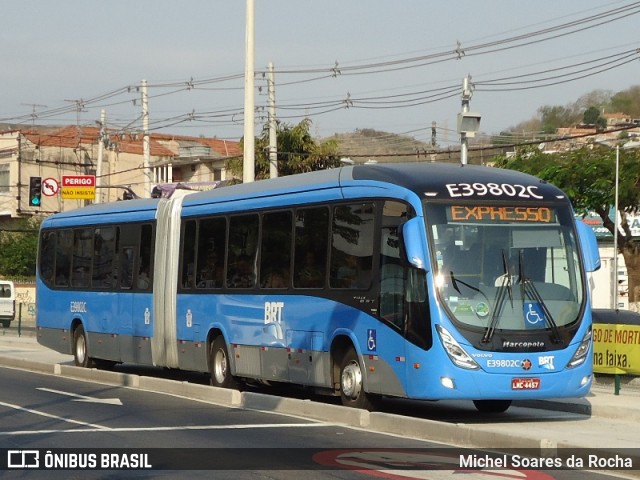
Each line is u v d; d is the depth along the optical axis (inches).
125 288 1000.2
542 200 665.0
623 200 1621.6
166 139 3690.9
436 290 627.8
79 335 1090.7
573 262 661.9
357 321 689.6
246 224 832.9
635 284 1715.1
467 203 647.1
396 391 650.2
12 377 1003.3
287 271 773.9
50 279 1152.8
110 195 3253.0
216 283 864.9
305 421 666.2
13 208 3095.5
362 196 698.2
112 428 623.8
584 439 586.6
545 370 633.6
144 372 1096.8
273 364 783.1
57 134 3371.1
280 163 1946.4
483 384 621.3
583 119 4394.7
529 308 638.5
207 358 872.3
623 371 843.4
